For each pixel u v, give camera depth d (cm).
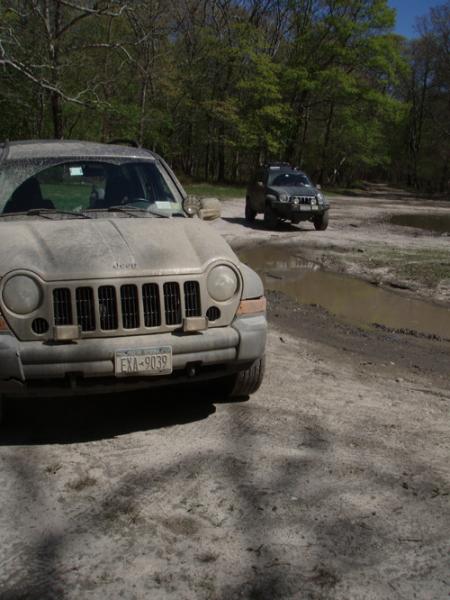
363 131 5084
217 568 280
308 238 1697
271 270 1228
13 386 372
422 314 894
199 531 308
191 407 467
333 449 404
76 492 343
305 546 298
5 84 2547
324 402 491
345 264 1291
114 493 342
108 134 3209
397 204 3875
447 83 5662
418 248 1562
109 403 473
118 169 516
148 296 387
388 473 373
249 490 348
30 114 2819
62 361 369
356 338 731
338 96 4784
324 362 611
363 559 290
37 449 396
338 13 4681
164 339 385
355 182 6612
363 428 441
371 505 336
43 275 370
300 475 367
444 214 3047
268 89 4475
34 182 484
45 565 280
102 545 296
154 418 446
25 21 2127
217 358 402
